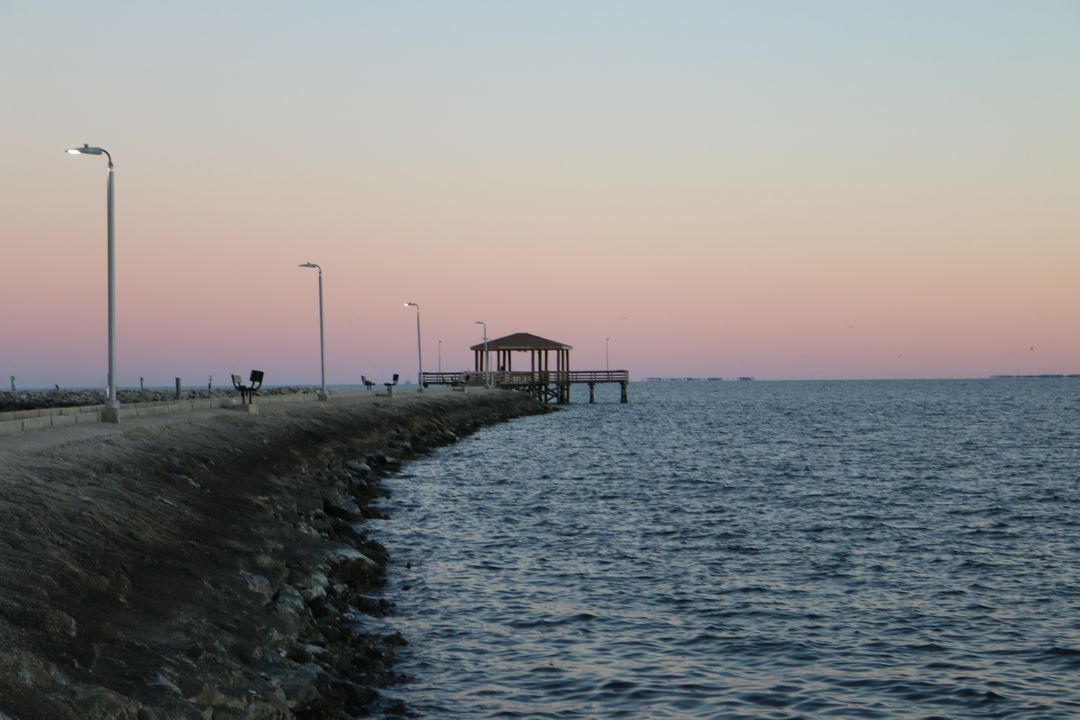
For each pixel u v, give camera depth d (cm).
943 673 1758
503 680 1719
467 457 6041
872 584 2466
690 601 2295
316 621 1861
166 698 1232
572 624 2091
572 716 1551
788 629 2050
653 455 6244
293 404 6116
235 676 1363
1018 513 3634
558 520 3512
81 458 2456
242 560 1986
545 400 14238
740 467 5453
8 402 7106
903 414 12262
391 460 5259
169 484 2503
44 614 1320
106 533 1797
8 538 1564
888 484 4603
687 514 3656
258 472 3291
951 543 3022
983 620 2112
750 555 2850
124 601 1522
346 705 1536
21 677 1130
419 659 1831
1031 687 1681
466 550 2923
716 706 1596
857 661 1831
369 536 3144
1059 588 2406
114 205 3478
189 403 4744
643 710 1577
